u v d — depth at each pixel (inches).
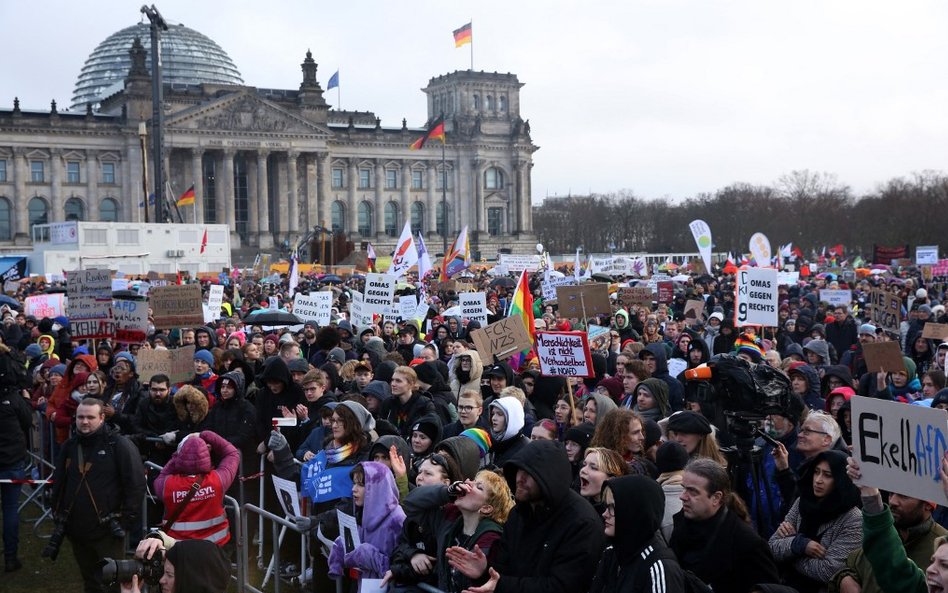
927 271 2952.8
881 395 864.9
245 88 7534.5
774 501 583.2
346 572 633.6
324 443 695.7
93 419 712.4
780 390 581.9
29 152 7194.9
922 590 404.5
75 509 708.7
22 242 7180.1
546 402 933.8
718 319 1422.2
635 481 412.5
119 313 1203.9
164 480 684.1
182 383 1082.1
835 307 1422.2
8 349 872.3
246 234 7849.4
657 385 748.6
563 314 1331.2
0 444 855.7
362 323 1477.6
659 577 400.2
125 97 7421.3
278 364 843.4
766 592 412.5
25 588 816.9
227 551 705.0
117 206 7440.9
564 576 424.5
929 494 396.2
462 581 475.8
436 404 856.9
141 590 642.2
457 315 1620.3
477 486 482.9
